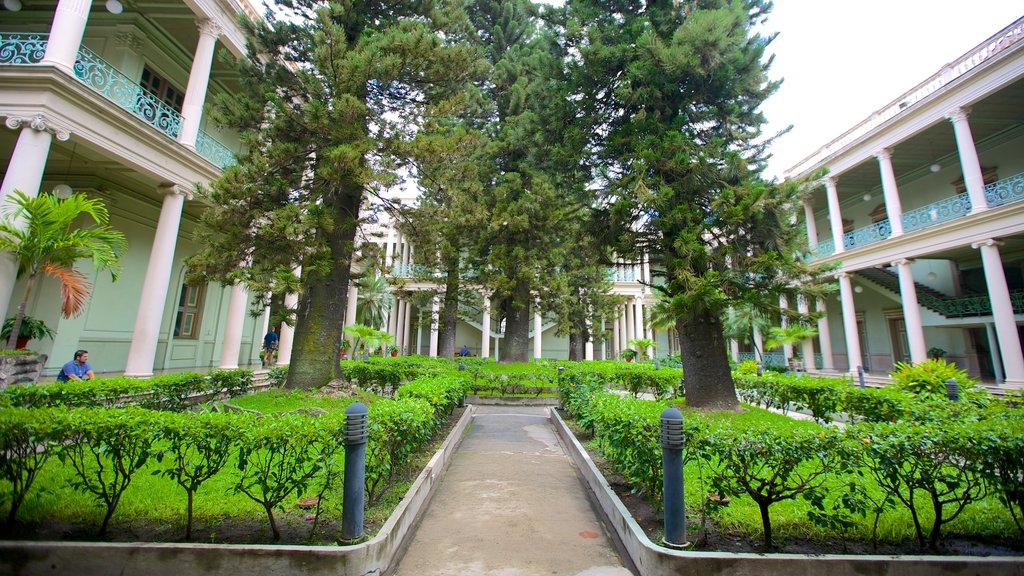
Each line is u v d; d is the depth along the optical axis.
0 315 5.85
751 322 17.17
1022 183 11.54
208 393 7.22
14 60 7.00
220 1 9.73
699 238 6.41
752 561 2.56
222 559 2.52
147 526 2.97
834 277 16.20
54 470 3.86
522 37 15.63
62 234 6.25
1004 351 10.93
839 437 2.92
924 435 2.93
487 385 10.48
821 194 18.72
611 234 7.47
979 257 14.87
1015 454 2.82
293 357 7.04
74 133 6.93
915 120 13.17
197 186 6.63
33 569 2.53
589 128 7.89
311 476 2.88
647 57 6.79
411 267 20.31
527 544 3.18
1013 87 11.66
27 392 4.64
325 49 6.16
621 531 3.19
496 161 14.09
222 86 12.66
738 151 6.75
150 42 10.24
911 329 13.45
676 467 2.81
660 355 27.55
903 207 17.08
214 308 13.97
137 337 8.16
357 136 6.34
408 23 6.73
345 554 2.51
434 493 4.26
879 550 2.82
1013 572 2.58
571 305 17.11
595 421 4.66
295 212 5.83
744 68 6.92
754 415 6.44
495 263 12.81
